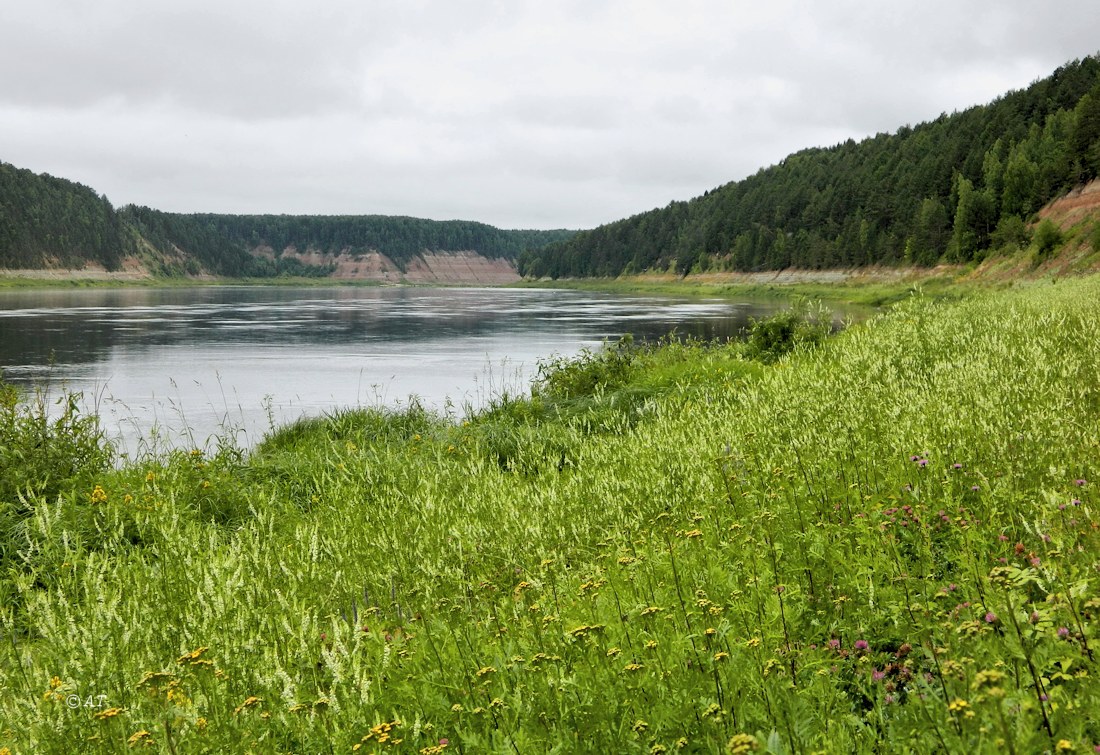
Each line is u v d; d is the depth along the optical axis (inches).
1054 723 107.5
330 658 157.6
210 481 390.0
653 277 7741.1
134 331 2004.2
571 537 264.2
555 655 145.7
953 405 283.3
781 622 158.2
